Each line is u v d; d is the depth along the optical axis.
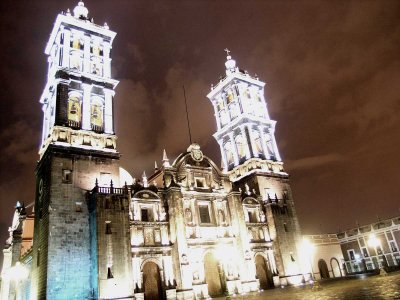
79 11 67.88
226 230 64.25
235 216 64.44
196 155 67.12
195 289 55.16
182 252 55.06
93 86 60.50
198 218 61.72
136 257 51.53
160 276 53.19
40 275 47.38
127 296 46.34
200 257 58.78
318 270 82.62
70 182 51.22
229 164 81.88
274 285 63.84
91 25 65.12
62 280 45.38
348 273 88.31
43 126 61.41
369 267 86.69
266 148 78.62
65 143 53.25
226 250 62.28
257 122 80.12
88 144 55.50
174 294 52.56
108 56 65.38
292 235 70.50
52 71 61.25
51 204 48.47
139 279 50.50
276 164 78.19
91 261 47.88
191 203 62.12
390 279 44.00
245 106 81.19
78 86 59.00
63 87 56.88
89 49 63.38
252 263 61.78
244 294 55.12
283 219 70.62
